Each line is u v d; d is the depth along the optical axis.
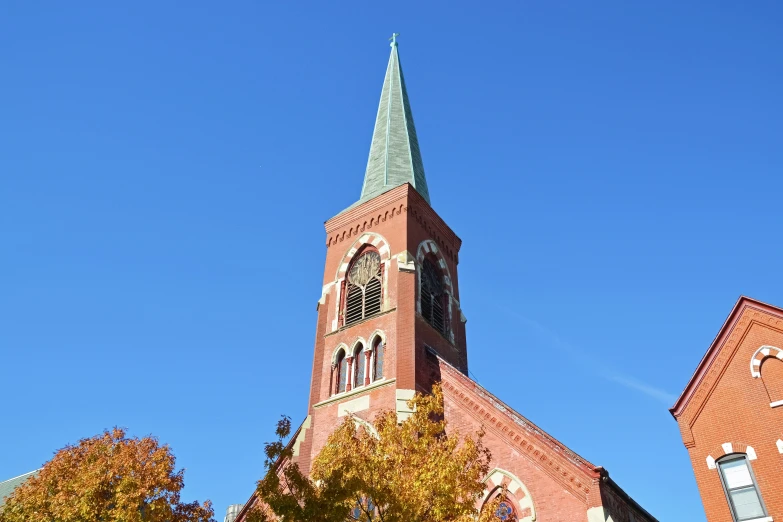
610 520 24.80
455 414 31.80
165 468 29.12
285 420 23.86
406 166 47.09
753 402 25.64
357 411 33.28
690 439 26.20
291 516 20.94
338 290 39.19
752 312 27.09
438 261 41.56
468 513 21.33
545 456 27.69
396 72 56.66
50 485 29.44
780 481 23.86
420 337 35.25
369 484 21.41
